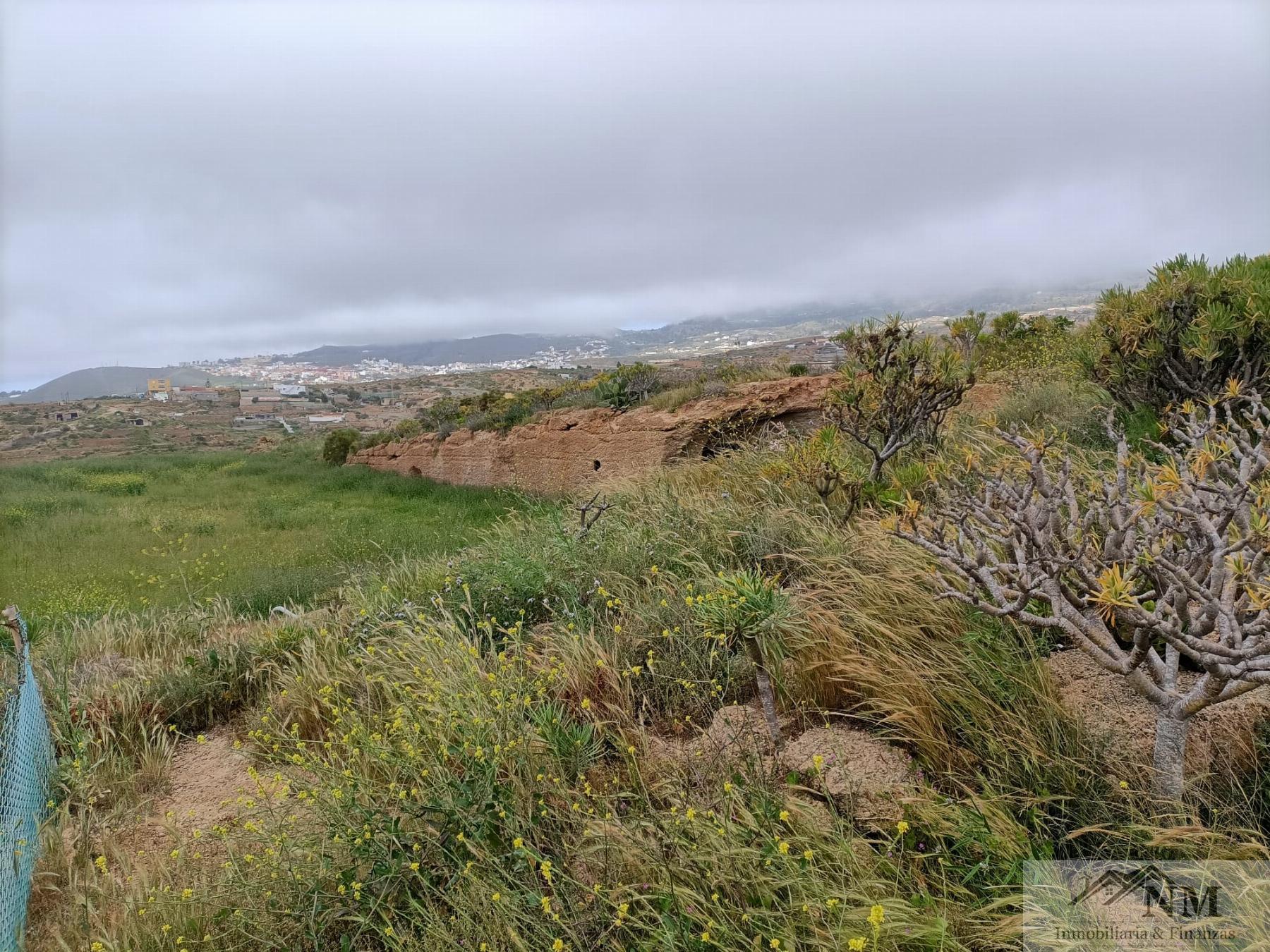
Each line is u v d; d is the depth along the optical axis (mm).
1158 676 2344
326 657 4988
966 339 10078
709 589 4367
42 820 3705
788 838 2371
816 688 3381
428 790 3115
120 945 2848
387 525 12617
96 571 10188
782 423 11359
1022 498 2445
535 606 5324
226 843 3127
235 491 20203
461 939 2521
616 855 2566
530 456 16438
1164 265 6133
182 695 5012
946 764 2773
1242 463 2355
